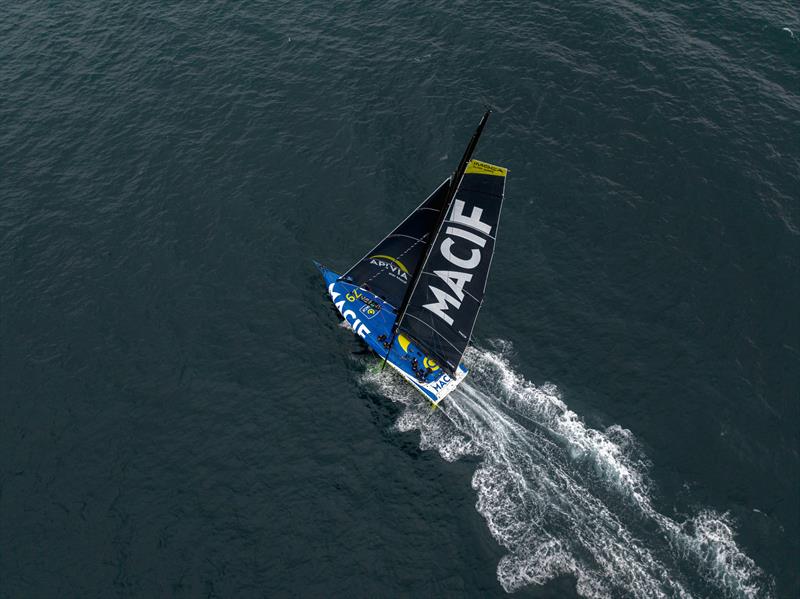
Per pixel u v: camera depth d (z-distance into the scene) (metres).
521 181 55.91
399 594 36.28
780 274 49.59
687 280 49.69
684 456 41.38
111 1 73.00
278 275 50.38
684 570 36.78
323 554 37.59
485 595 36.19
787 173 55.72
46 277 50.25
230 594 36.00
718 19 68.44
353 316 47.47
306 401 44.12
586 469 41.00
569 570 36.94
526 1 70.75
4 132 60.22
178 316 48.09
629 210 53.84
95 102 62.66
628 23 68.12
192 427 42.66
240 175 56.66
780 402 43.47
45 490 39.69
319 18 70.19
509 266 50.88
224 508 39.25
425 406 44.00
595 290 49.50
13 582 36.22
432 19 69.31
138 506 39.16
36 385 44.41
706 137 58.34
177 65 65.75
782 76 63.16
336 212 54.06
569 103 61.22
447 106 61.19
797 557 37.03
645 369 45.34
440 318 42.78
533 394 44.41
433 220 43.47
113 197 55.34
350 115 60.84
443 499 39.81
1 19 71.12
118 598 35.72
